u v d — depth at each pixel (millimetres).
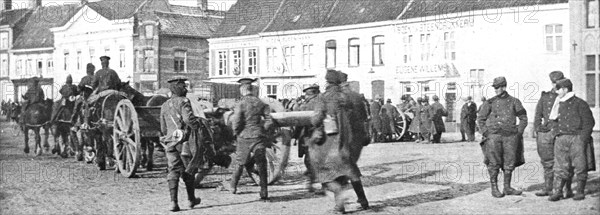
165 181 11773
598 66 15656
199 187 10930
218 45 33344
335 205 8484
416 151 16844
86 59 34875
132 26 35688
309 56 27828
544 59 19000
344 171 8211
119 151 12727
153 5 36625
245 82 9375
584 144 8516
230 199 9602
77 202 9484
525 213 8016
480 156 15336
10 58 29344
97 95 13461
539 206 8461
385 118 20375
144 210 8797
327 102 8188
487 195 9508
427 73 21516
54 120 16438
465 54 20625
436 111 19750
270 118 9375
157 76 35938
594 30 15992
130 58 35781
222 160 10625
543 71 19172
